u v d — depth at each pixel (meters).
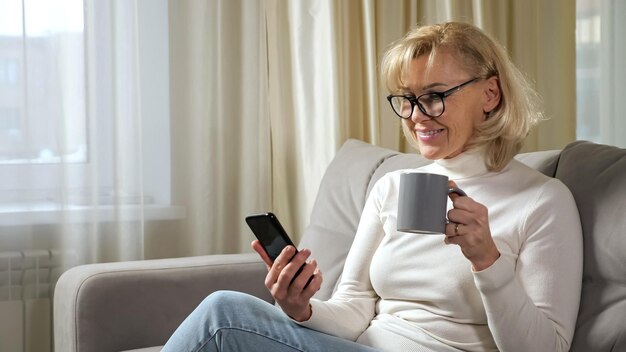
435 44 1.57
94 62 2.56
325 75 2.73
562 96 3.19
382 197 1.74
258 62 2.77
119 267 2.11
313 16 2.74
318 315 1.55
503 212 1.53
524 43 3.04
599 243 1.50
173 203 2.73
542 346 1.38
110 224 2.62
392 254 1.64
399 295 1.62
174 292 2.12
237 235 2.80
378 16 2.83
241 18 2.77
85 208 2.56
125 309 2.05
